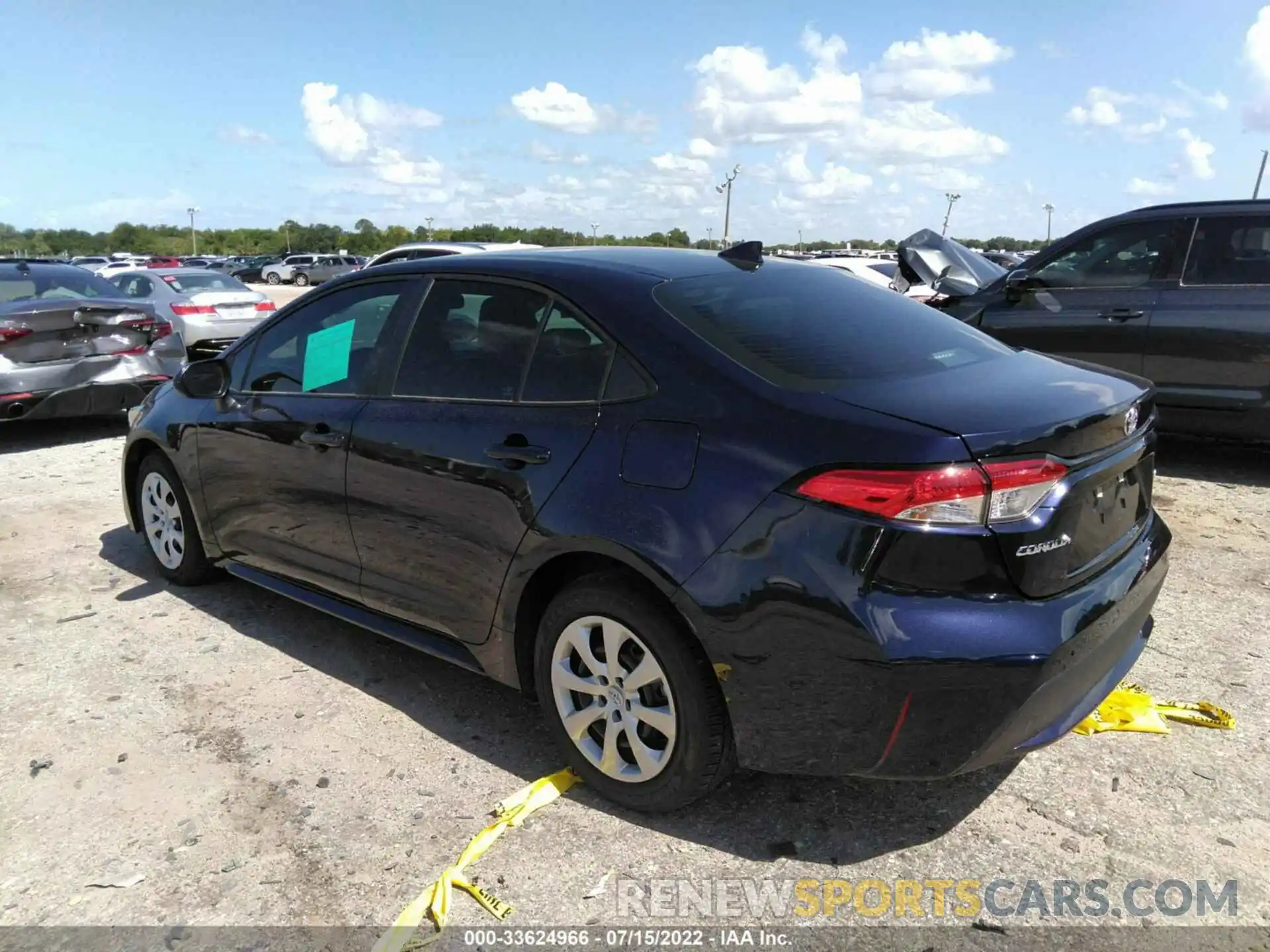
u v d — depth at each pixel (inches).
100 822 114.3
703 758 105.3
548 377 120.5
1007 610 91.8
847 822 111.4
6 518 241.0
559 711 118.0
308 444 148.0
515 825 112.0
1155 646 153.6
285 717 138.6
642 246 150.3
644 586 107.0
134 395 323.6
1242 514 219.1
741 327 114.7
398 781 121.9
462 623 129.6
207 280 522.6
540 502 114.4
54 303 310.5
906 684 91.3
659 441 106.1
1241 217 241.0
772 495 96.7
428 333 137.4
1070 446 96.9
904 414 95.5
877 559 91.4
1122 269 257.8
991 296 282.8
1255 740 125.6
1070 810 112.2
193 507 177.8
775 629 96.1
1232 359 239.0
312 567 153.9
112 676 152.5
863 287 142.6
